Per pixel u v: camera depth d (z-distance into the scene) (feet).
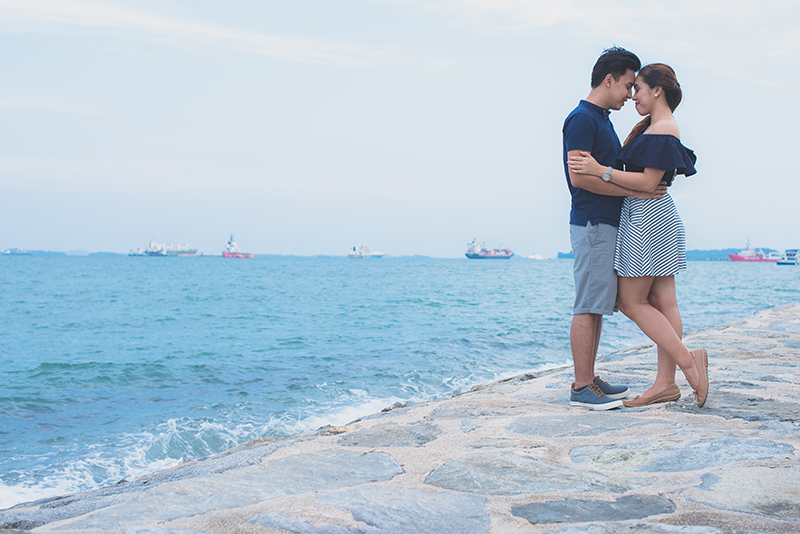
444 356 36.58
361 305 84.48
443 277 205.77
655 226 9.87
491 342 43.50
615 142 10.42
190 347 43.52
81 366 34.27
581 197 10.28
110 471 16.80
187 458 18.01
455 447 8.19
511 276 218.79
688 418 9.25
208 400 25.30
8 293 112.57
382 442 8.71
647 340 42.63
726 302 87.86
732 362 16.33
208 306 84.02
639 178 9.65
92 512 5.70
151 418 22.26
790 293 111.65
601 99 10.26
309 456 7.91
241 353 39.83
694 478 6.21
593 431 8.73
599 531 4.72
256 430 20.58
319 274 232.12
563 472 6.71
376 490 6.18
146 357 38.24
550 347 40.86
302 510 5.51
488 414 10.80
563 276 220.43
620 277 10.31
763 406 10.04
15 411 23.54
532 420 9.70
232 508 5.70
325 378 29.86
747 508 5.21
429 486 6.36
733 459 6.79
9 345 45.47
